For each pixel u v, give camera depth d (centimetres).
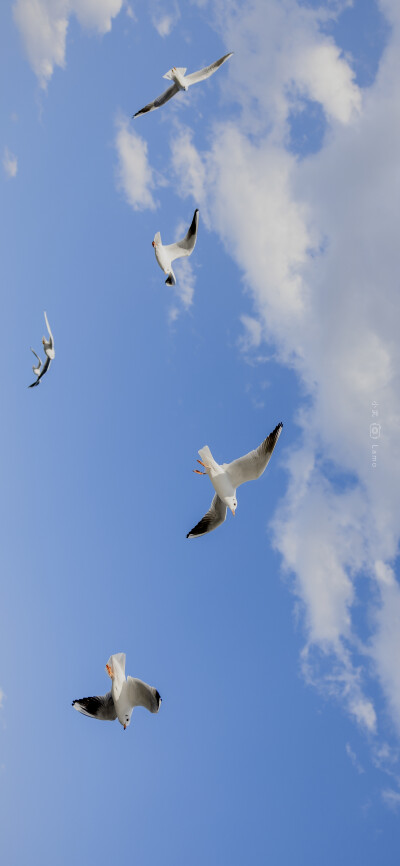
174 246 923
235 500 816
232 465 806
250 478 809
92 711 777
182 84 898
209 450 810
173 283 927
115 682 775
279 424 781
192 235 915
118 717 793
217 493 816
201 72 901
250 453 802
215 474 803
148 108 937
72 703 773
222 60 895
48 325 1041
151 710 759
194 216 904
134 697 776
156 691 752
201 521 852
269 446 784
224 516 845
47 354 1066
